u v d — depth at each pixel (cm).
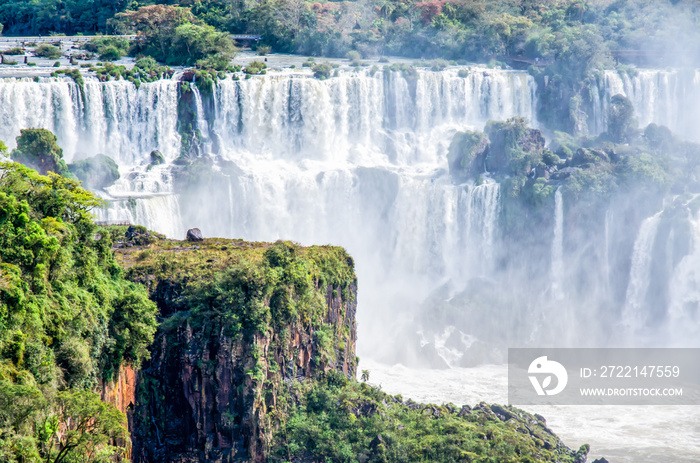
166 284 10388
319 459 10431
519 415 12088
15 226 8219
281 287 10506
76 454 7794
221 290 10144
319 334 11225
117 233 12100
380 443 10512
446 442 10631
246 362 10150
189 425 10194
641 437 13250
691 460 12400
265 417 10306
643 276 18125
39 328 7981
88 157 18050
